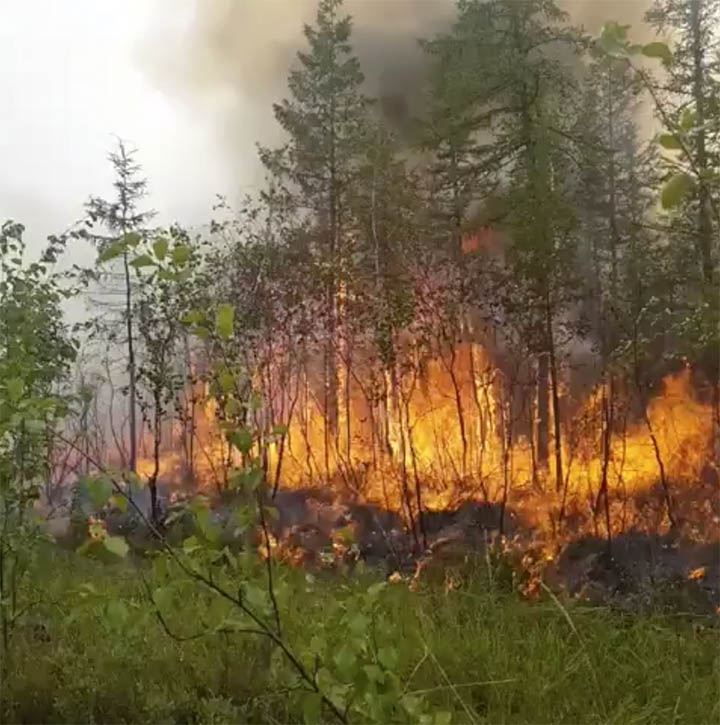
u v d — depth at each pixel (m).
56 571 4.42
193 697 3.19
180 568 2.33
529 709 3.28
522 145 6.35
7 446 3.62
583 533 5.55
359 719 2.22
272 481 6.18
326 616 2.27
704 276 5.25
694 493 5.50
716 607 4.54
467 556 5.24
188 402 5.93
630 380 5.89
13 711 3.20
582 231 6.13
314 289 6.49
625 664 3.70
